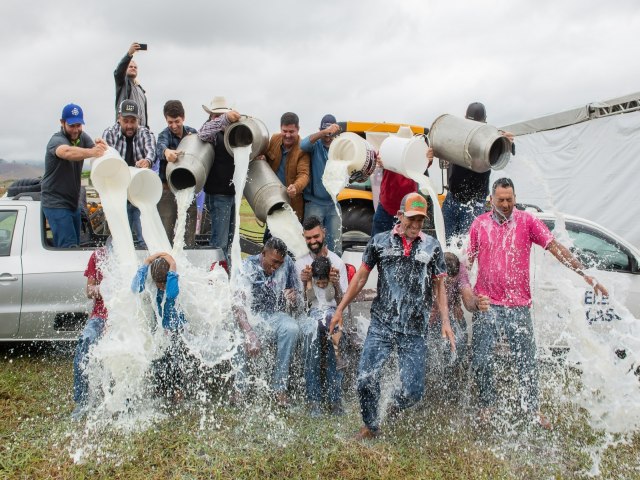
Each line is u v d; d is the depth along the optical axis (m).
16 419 4.07
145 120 6.94
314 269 4.45
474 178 5.20
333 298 4.54
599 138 8.84
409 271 3.80
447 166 5.85
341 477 3.42
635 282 5.42
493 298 4.11
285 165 5.65
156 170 5.68
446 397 4.48
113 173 4.61
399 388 3.84
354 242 6.01
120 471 3.43
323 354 4.32
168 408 4.33
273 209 5.18
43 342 5.55
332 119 5.69
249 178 5.32
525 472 3.56
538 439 4.02
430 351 4.43
